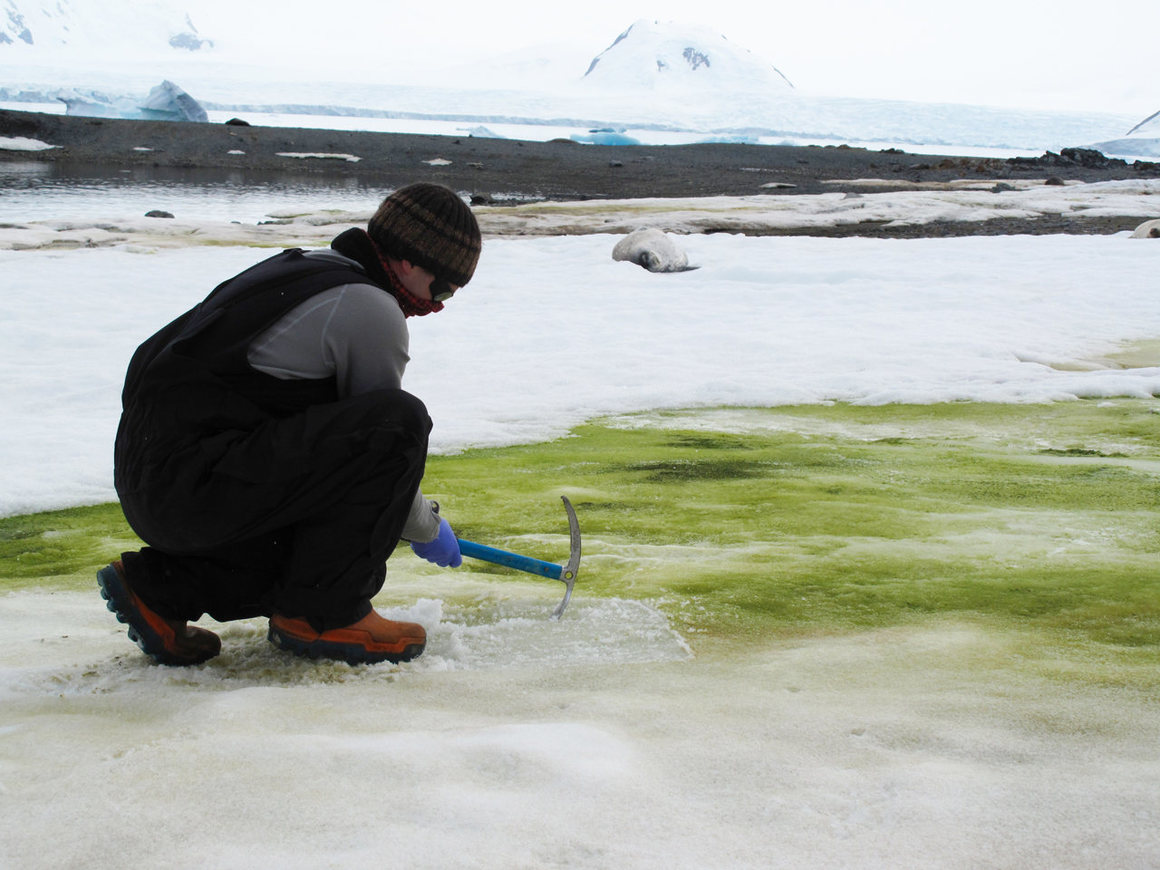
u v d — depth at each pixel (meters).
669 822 1.47
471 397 6.45
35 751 1.71
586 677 2.19
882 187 28.39
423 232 2.12
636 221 18.27
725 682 2.13
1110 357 7.35
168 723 1.88
